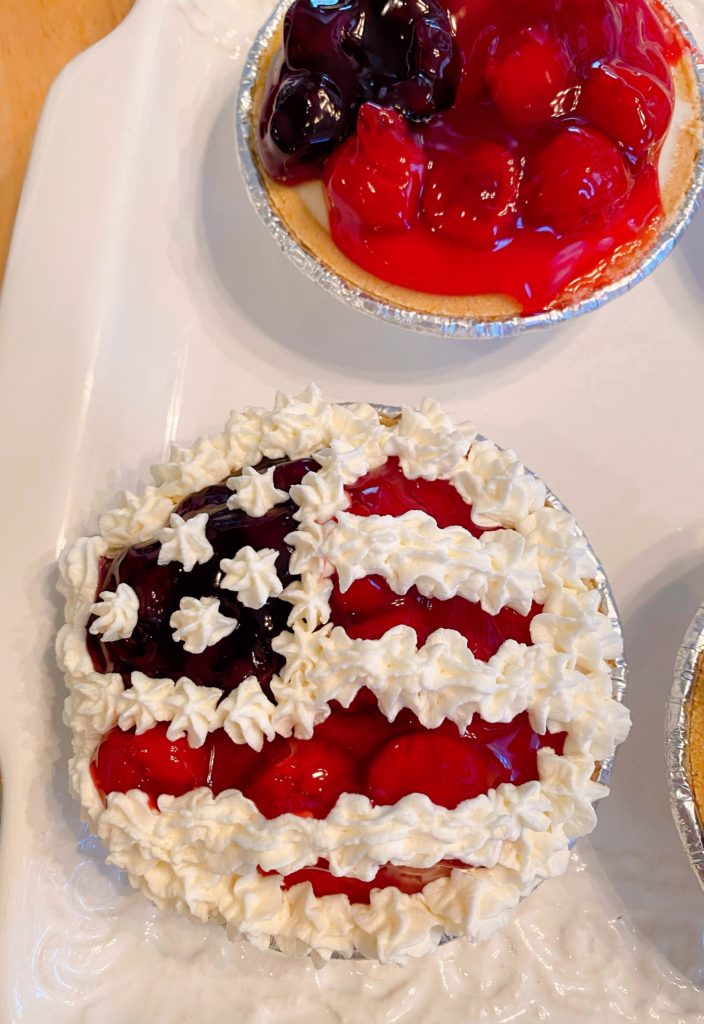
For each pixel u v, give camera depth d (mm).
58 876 174
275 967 178
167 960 178
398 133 174
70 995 172
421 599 148
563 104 179
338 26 177
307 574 145
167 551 148
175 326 211
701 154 192
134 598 149
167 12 218
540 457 205
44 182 199
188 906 147
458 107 183
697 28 224
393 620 145
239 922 145
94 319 193
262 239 217
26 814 172
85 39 244
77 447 186
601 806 187
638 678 192
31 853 171
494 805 143
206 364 211
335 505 146
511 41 175
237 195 218
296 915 147
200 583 147
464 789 142
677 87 197
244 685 144
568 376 210
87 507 186
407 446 157
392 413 174
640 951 180
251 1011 175
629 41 182
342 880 146
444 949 179
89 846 178
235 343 212
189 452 167
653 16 191
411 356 211
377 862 139
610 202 178
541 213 178
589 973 179
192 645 144
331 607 146
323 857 142
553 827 149
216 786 146
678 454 205
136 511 162
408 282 186
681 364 210
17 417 186
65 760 176
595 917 182
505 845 147
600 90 176
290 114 179
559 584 153
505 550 150
